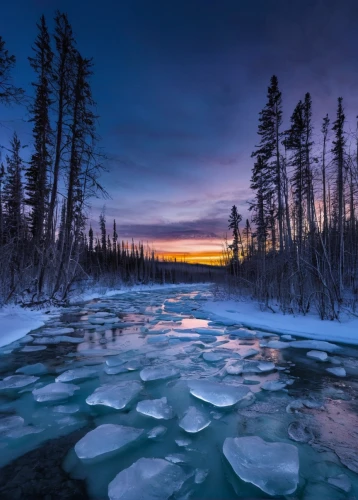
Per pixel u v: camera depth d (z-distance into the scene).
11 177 20.00
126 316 12.28
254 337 8.09
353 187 9.77
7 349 6.66
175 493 2.30
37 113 13.79
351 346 6.89
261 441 2.89
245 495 2.32
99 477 2.52
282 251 12.29
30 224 18.81
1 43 8.81
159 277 59.84
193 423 3.34
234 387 4.28
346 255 13.52
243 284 17.39
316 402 4.05
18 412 3.74
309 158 12.66
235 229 30.14
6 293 11.44
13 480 2.46
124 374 5.18
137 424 3.47
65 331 8.60
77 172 13.41
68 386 4.37
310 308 10.65
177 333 8.67
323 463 2.72
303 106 13.85
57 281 13.09
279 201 13.04
